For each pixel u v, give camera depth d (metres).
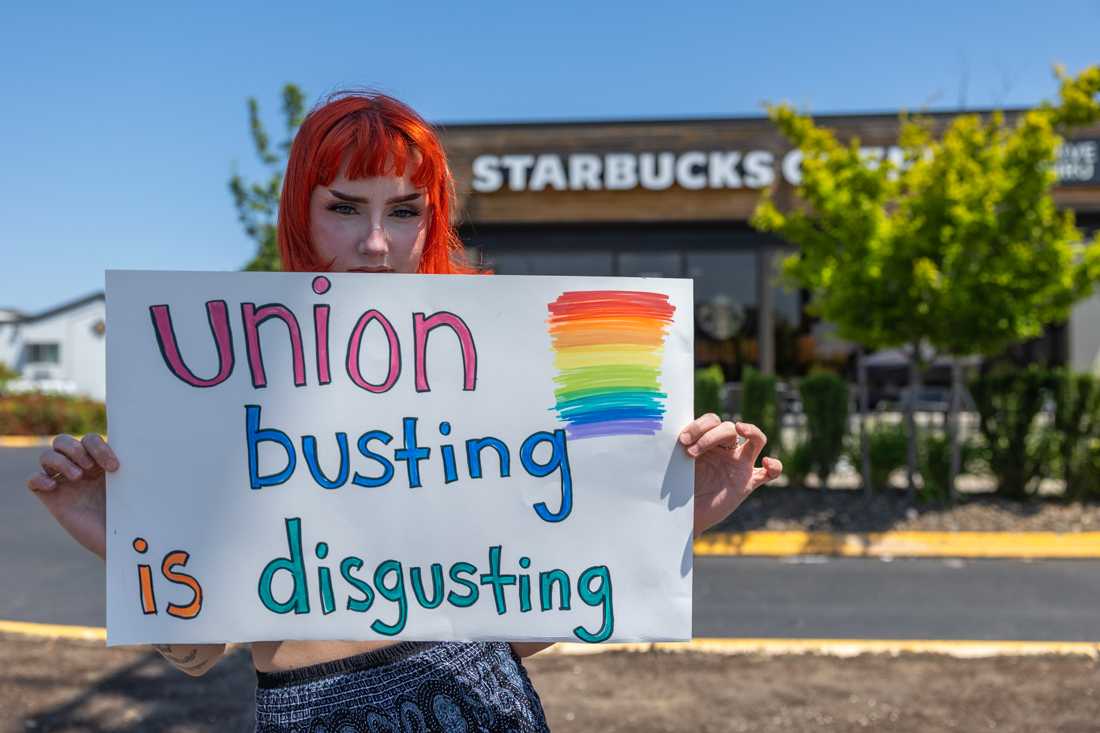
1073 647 5.43
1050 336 18.88
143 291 1.75
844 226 9.46
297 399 1.77
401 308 1.79
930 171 9.14
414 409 1.79
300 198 1.79
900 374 18.22
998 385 10.16
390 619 1.76
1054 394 10.01
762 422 10.73
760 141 17.12
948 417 10.41
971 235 9.06
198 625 1.73
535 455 1.81
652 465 1.83
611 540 1.81
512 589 1.79
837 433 10.37
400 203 1.80
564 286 1.83
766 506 9.87
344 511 1.77
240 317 1.77
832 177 9.53
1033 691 4.62
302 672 1.74
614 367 1.83
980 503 9.95
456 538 1.78
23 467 15.59
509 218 17.48
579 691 4.69
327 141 1.73
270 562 1.75
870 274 9.18
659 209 17.41
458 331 1.80
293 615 1.74
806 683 4.79
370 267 1.82
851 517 9.44
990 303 9.14
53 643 5.57
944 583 7.50
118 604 1.72
